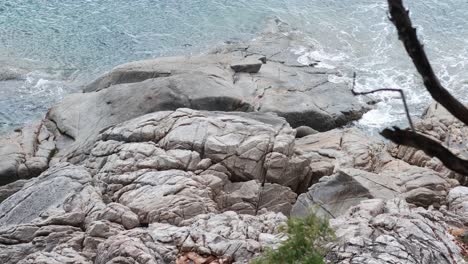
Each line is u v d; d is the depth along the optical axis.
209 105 26.23
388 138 5.68
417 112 28.69
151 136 21.48
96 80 29.67
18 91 30.33
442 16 36.06
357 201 19.52
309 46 33.09
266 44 32.94
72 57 32.91
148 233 15.39
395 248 13.84
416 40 5.29
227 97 26.36
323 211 19.41
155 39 34.25
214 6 36.78
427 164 23.33
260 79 29.28
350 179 19.83
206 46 33.53
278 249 11.85
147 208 18.06
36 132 26.05
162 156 20.36
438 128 25.77
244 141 21.19
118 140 21.62
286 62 31.39
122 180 19.61
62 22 35.53
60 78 31.39
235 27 34.97
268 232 16.06
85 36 34.47
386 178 20.14
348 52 32.94
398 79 30.89
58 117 26.52
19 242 16.83
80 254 16.02
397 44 33.53
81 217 17.50
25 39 34.06
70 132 25.81
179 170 19.92
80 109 26.75
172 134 21.28
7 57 32.62
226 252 14.59
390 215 15.49
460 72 31.53
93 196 18.55
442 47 33.50
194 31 34.75
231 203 20.02
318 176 22.14
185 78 27.09
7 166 23.50
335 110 28.16
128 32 34.78
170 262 14.55
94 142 23.30
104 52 33.31
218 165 20.56
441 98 5.35
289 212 20.61
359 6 36.81
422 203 20.34
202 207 18.16
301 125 27.50
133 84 27.38
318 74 30.56
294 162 21.39
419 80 30.75
